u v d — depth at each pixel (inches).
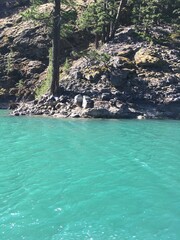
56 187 559.2
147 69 1332.4
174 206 488.4
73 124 1084.5
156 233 418.9
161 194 528.1
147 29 1510.8
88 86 1302.9
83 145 813.2
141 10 1562.5
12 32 1727.4
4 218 456.1
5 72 1630.2
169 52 1406.3
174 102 1243.2
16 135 924.6
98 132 960.9
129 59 1366.9
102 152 754.2
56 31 1318.9
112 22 1513.3
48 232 421.1
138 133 951.0
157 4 1686.8
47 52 1628.9
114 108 1221.7
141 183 571.8
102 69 1323.8
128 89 1275.8
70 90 1317.7
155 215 462.3
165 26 1603.1
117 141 853.8
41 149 783.1
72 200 508.7
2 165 676.1
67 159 706.8
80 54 1375.5
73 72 1366.9
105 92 1264.8
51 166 665.6
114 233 418.3
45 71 1590.8
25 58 1652.3
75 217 457.7
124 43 1457.9
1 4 1969.7
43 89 1434.5
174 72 1326.3
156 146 806.5
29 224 440.1
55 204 497.0
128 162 682.2
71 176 608.1
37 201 508.1
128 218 454.0
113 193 531.8
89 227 432.1
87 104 1230.3
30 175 618.2
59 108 1278.3
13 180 596.7
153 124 1097.4
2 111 1428.4
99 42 1569.9
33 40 1662.2
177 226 435.2
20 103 1501.0
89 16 1494.8
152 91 1267.2
